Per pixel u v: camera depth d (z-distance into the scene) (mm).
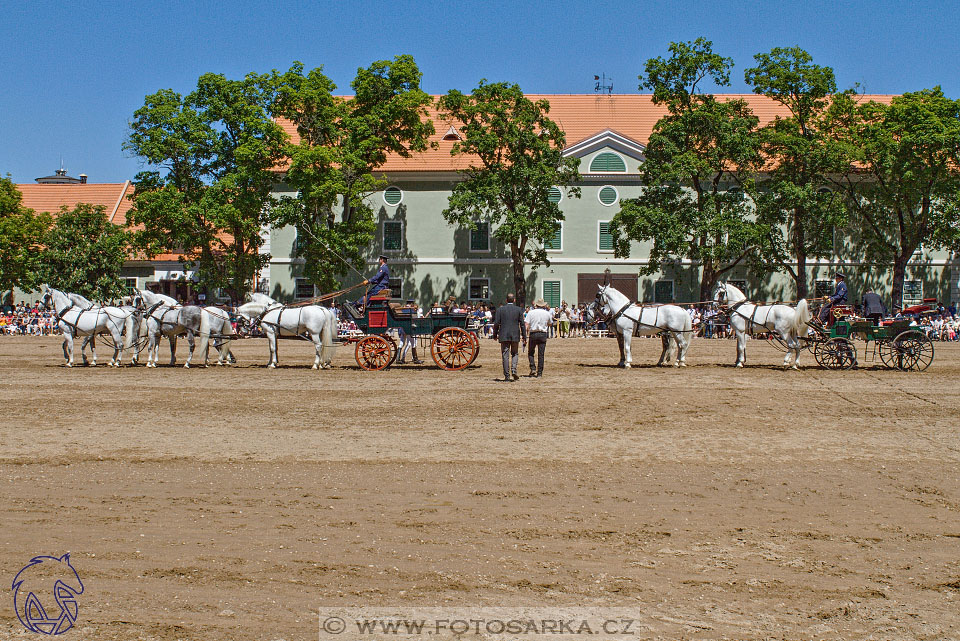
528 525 9281
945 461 12484
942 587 7672
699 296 50812
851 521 9555
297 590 7449
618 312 24906
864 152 44750
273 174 47125
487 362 27062
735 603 7270
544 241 51000
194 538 8781
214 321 25375
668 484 11086
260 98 46562
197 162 46938
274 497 10359
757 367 25156
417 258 52156
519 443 13656
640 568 8031
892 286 49562
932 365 25906
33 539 8750
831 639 6637
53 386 20500
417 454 12805
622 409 16938
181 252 55250
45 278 49438
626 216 44656
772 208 44469
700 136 44375
